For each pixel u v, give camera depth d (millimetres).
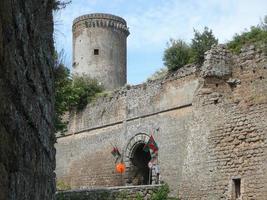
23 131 6648
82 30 51031
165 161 31641
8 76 5613
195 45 30656
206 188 26906
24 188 6762
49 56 10000
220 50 28203
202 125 28172
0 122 5176
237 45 27938
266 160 24172
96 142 39188
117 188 27703
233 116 26375
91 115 40125
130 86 36719
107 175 37438
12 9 5777
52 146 10750
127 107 36500
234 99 26781
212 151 27078
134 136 35219
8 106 5641
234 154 25828
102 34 50469
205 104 28234
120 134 36781
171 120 31906
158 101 33469
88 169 39531
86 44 50562
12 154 5797
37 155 8164
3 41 5281
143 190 28406
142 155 36344
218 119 27172
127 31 52594
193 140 28625
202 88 28547
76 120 41719
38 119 8227
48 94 9836
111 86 49688
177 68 32375
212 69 28047
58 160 43031
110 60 50250
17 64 6199
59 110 30141
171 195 30125
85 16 50906
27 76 7074
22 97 6562
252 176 24641
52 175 10773
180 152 30562
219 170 26422
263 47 26156
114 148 36906
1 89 5250
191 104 30344
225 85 27516
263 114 24891
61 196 26594
